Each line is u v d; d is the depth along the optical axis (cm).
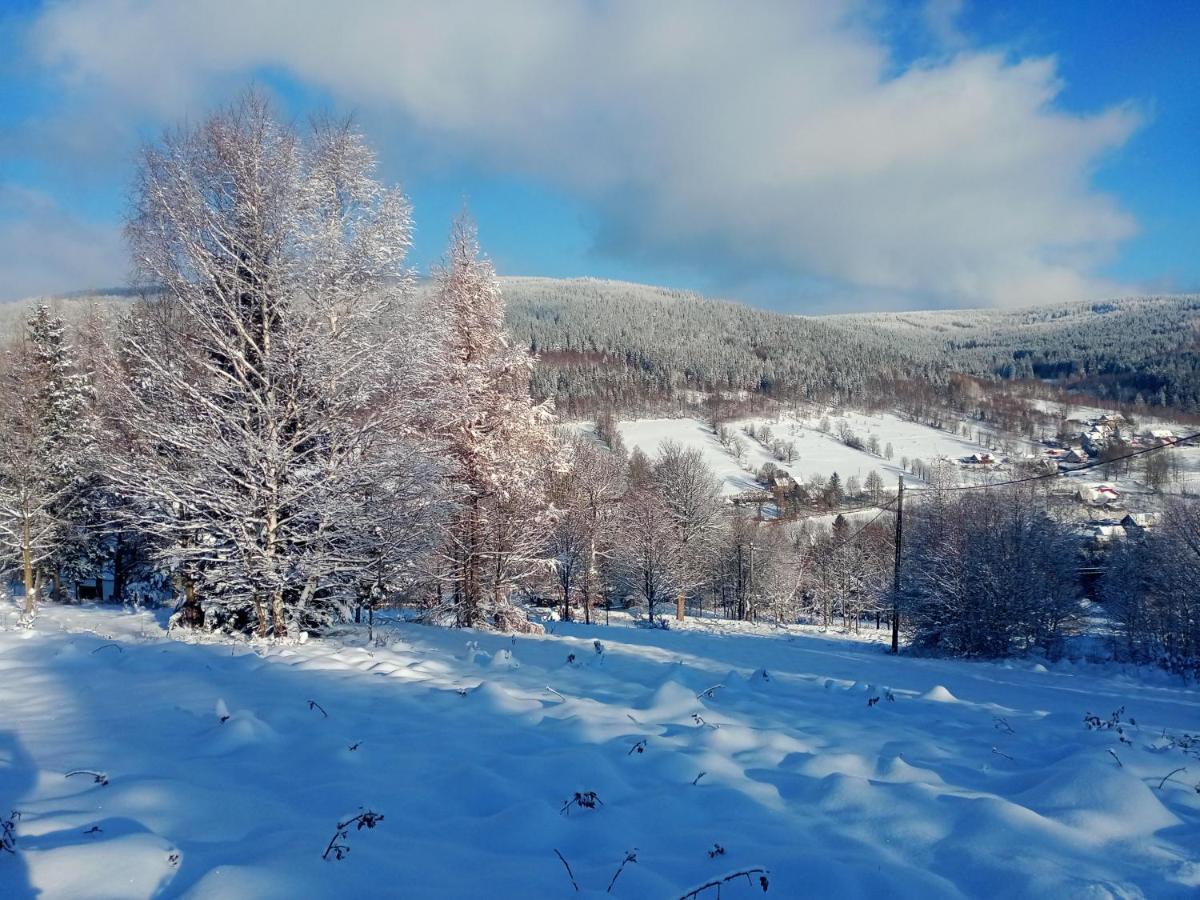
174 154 1134
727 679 927
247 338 1145
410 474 1230
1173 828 406
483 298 1884
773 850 360
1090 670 1909
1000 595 2372
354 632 1331
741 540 5466
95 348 1312
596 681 870
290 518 1151
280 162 1162
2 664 716
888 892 316
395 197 1250
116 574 2923
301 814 384
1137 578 2658
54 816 350
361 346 1182
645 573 4222
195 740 508
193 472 1138
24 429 2372
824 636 3544
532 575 2239
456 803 418
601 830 379
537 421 2034
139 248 1134
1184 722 937
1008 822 389
